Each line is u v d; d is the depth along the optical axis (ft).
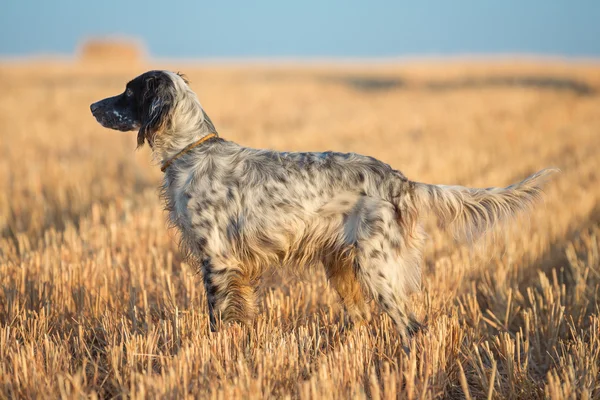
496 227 19.74
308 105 100.99
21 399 15.93
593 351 18.75
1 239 30.32
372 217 18.79
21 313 21.08
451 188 19.74
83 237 28.53
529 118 79.20
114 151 56.44
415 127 73.00
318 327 19.19
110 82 144.87
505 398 17.06
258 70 209.05
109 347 17.85
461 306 21.74
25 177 44.16
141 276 23.09
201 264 19.97
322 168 19.43
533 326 21.08
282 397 15.10
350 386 15.76
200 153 20.30
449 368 18.26
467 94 109.29
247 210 19.44
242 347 18.24
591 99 101.24
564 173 44.34
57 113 86.48
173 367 15.96
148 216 31.53
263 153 20.12
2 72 173.17
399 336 18.92
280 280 24.90
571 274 26.96
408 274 19.26
